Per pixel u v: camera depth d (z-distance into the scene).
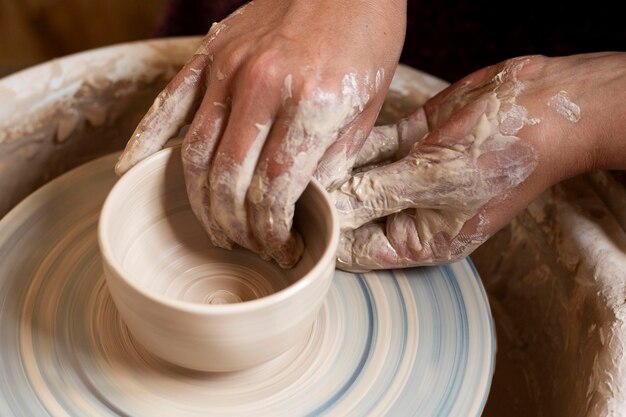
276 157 0.81
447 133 0.94
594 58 1.03
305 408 0.88
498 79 1.04
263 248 0.92
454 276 1.07
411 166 0.94
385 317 1.00
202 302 0.99
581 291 1.05
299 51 0.83
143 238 0.95
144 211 0.93
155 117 0.91
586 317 1.02
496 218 0.98
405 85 1.33
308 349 0.93
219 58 0.87
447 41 1.79
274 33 0.87
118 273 0.73
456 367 0.95
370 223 1.04
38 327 0.95
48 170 1.31
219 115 0.85
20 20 2.47
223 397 0.87
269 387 0.88
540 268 1.19
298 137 0.80
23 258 1.04
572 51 1.67
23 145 1.24
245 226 0.88
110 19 2.53
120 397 0.87
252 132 0.81
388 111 1.35
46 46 2.54
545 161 0.94
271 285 0.98
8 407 0.86
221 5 2.00
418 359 0.96
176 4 2.02
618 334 0.94
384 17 0.94
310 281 0.75
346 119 0.84
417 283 1.05
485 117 0.93
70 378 0.89
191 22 2.06
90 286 1.01
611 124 0.94
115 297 0.77
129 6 2.51
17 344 0.93
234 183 0.82
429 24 1.77
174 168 0.92
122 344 0.93
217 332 0.73
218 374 0.88
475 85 1.09
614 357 0.92
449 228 0.99
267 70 0.81
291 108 0.80
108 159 1.23
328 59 0.84
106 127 1.35
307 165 0.82
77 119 1.30
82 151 1.35
